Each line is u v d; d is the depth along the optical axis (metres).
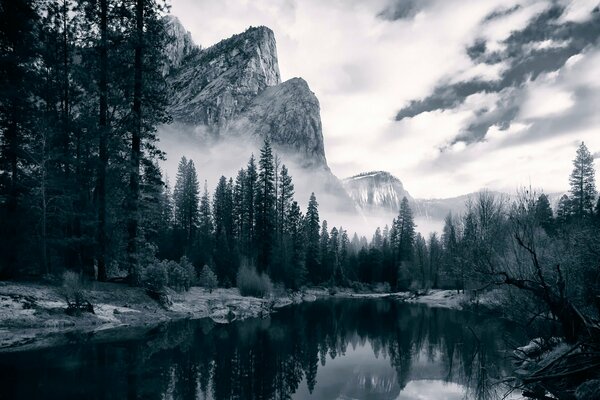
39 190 19.88
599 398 6.49
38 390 7.53
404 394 9.30
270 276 48.09
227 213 62.94
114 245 20.38
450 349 15.84
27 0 20.88
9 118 20.34
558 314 9.50
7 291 15.31
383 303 47.28
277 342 15.93
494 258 13.00
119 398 7.33
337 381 10.35
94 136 19.78
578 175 51.69
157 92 21.48
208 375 9.68
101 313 16.80
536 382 8.94
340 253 91.06
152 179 21.23
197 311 23.91
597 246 11.54
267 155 52.22
